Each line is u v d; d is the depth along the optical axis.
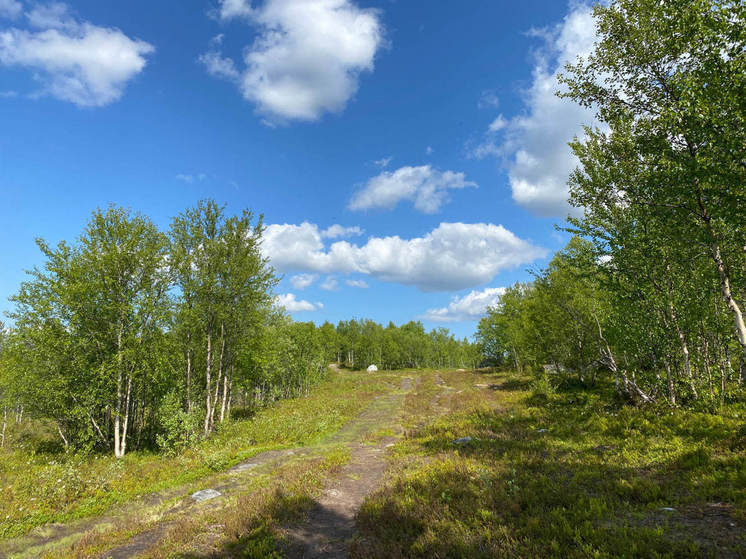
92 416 20.11
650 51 11.70
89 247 19.84
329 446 19.12
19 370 19.41
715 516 6.59
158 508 10.92
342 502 10.65
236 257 23.08
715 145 9.09
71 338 19.42
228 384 28.80
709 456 9.30
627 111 12.75
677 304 14.69
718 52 8.78
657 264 15.06
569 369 30.05
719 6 8.56
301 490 11.12
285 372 40.75
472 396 32.41
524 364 47.88
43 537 9.70
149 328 20.77
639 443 11.48
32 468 16.62
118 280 20.31
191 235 22.47
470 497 9.02
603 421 14.82
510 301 47.25
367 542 7.61
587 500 8.03
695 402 13.73
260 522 8.79
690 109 9.16
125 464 16.61
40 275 19.48
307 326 46.09
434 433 19.03
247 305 24.16
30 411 20.64
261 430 22.75
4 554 8.70
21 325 19.16
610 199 15.62
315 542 7.97
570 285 23.62
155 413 23.59
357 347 90.88
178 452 18.55
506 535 6.83
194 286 21.97
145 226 21.66
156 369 20.36
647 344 15.93
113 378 19.91
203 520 9.25
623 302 16.34
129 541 8.71
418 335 100.19
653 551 5.52
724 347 15.44
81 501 11.81
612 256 16.00
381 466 14.51
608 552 5.74
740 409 12.28
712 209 10.15
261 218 24.39
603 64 12.92
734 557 5.21
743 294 13.27
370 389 48.03
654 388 16.27
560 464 11.13
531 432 16.03
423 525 7.82
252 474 14.20
